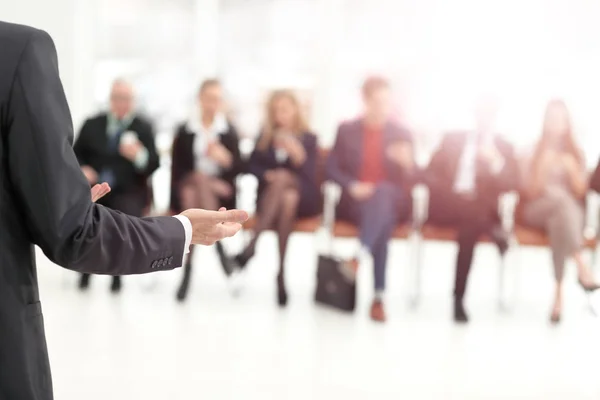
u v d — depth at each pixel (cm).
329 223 415
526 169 359
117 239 75
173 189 376
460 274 336
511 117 523
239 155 383
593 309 355
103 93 573
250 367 260
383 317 329
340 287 345
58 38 511
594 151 512
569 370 268
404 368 265
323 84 559
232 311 341
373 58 552
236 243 513
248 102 580
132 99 383
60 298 354
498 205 348
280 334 305
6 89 71
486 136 355
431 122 543
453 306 342
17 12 502
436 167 356
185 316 329
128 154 370
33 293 77
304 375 254
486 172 343
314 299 362
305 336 303
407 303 366
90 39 544
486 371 264
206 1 578
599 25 512
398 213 354
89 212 73
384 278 333
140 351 275
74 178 73
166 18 580
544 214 339
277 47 575
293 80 577
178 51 585
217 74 586
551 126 350
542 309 359
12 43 73
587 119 517
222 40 585
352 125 365
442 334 312
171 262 81
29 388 74
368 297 378
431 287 404
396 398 234
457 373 261
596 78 516
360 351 284
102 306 342
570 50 518
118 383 239
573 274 441
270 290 387
